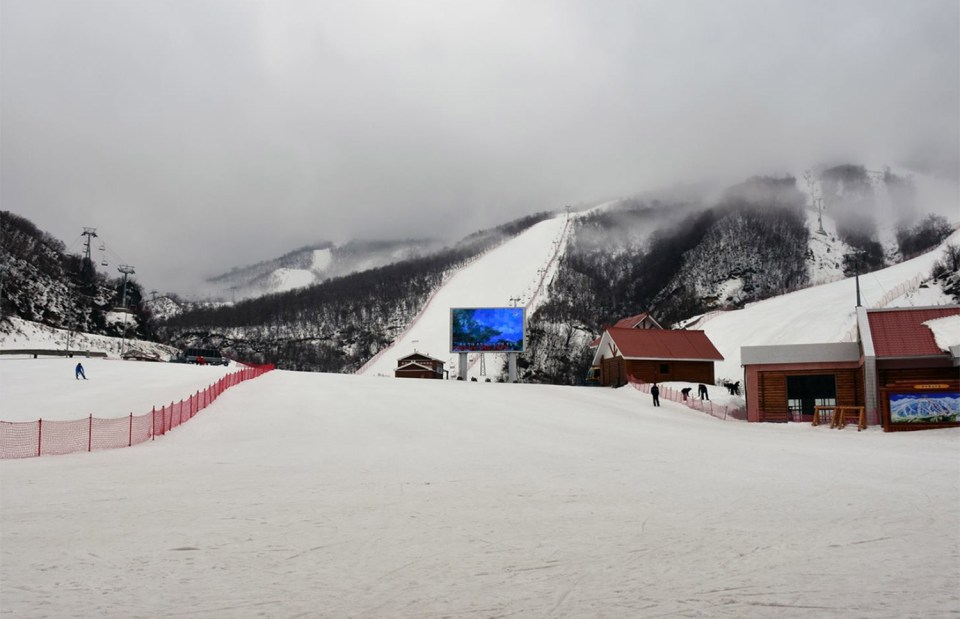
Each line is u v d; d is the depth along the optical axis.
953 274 115.06
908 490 16.48
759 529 12.16
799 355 49.97
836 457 24.44
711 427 42.16
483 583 8.97
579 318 193.25
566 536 11.73
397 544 11.19
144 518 13.33
